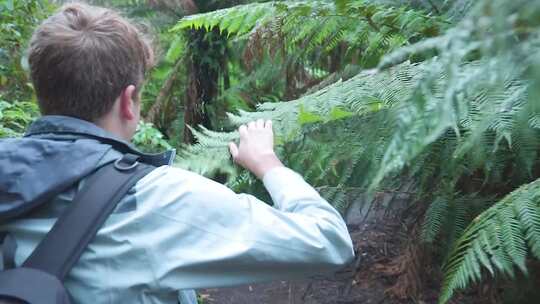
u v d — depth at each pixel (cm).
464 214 175
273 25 196
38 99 100
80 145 90
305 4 187
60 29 95
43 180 86
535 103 48
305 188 104
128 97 99
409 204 206
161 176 91
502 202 145
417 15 173
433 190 188
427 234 176
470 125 114
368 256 285
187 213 88
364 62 206
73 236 84
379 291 253
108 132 96
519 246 133
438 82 67
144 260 85
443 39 52
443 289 139
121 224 86
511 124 114
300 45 221
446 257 176
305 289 279
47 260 83
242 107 380
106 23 98
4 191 85
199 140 182
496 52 47
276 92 349
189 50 388
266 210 92
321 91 183
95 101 95
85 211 85
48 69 94
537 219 135
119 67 96
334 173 172
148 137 287
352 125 169
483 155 146
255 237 88
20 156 87
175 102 413
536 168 171
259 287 294
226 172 170
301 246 90
